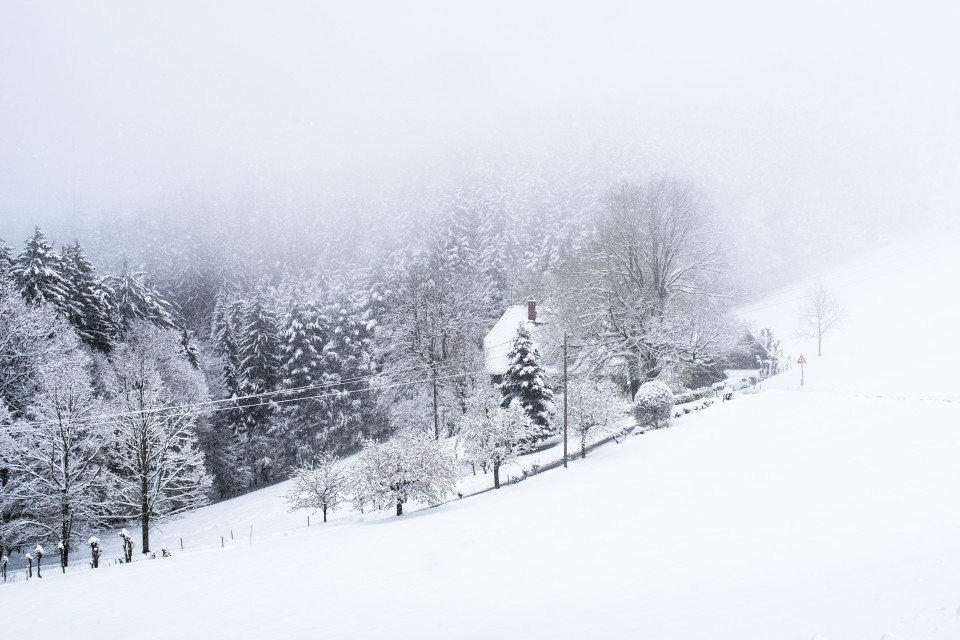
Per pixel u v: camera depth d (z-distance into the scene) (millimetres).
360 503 19453
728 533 8477
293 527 24391
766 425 20078
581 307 34281
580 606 6277
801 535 7707
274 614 7668
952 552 5898
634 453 19703
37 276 33719
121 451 25125
